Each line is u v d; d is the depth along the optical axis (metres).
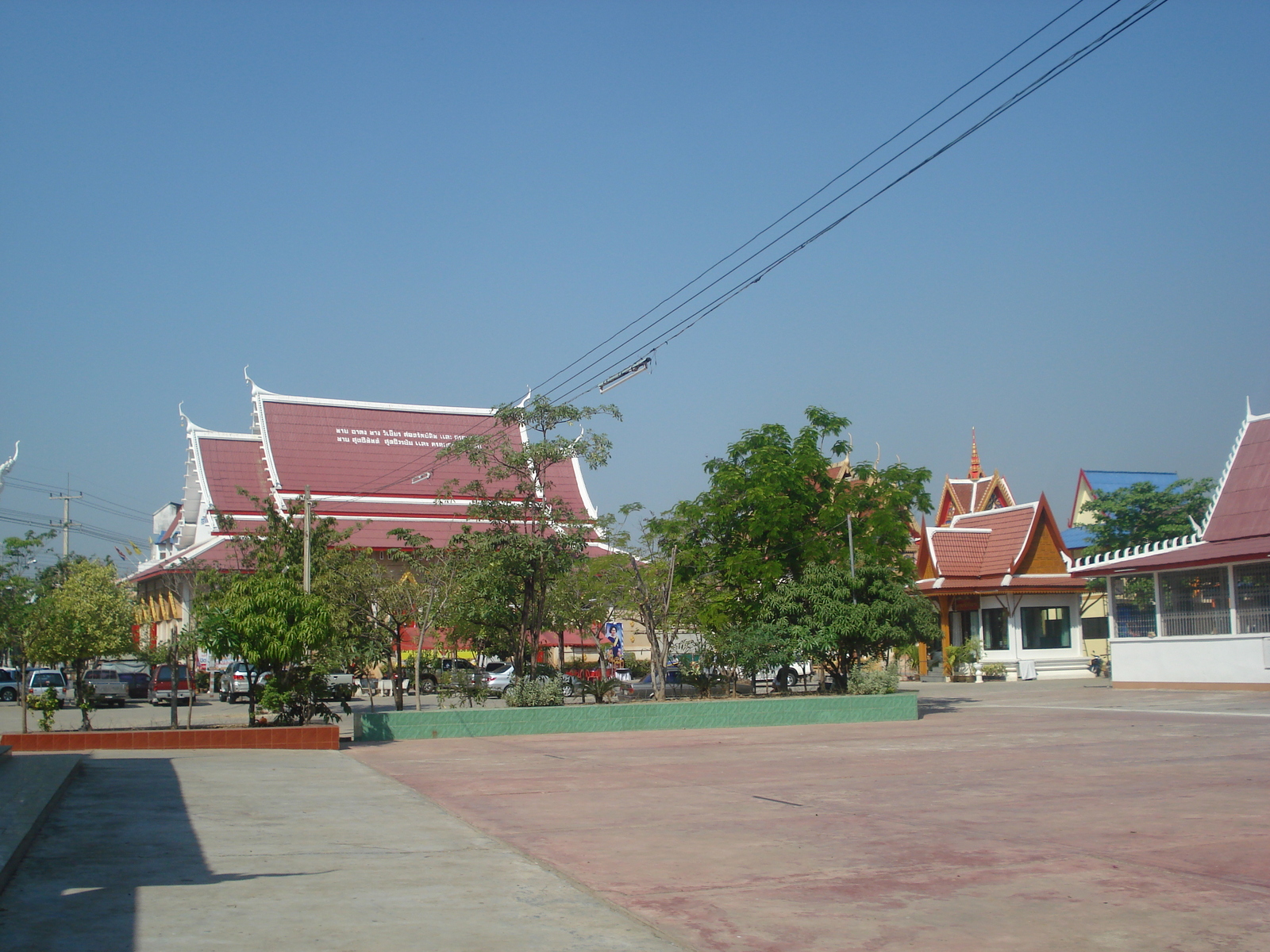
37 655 27.30
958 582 51.41
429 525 61.25
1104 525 57.94
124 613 28.67
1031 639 52.19
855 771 16.70
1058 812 12.59
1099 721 25.53
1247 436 37.62
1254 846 10.54
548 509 30.30
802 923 7.88
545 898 8.69
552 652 56.41
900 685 48.16
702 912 8.19
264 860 10.16
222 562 50.00
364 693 49.03
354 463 63.72
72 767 16.50
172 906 8.24
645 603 31.44
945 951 7.18
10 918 7.82
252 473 63.31
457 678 30.73
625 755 19.94
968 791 14.35
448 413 67.94
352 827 12.11
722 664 31.50
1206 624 36.91
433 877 9.47
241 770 18.11
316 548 31.50
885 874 9.44
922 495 34.16
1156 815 12.29
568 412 28.52
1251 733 21.95
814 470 32.44
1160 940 7.42
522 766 18.33
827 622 30.16
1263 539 34.88
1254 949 7.23
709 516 32.97
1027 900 8.50
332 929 7.64
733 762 18.44
